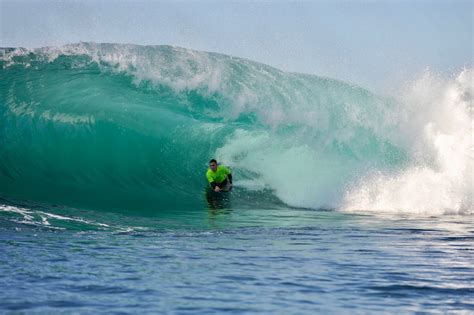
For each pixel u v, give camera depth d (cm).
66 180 5541
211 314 1769
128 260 2647
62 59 6638
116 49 6762
